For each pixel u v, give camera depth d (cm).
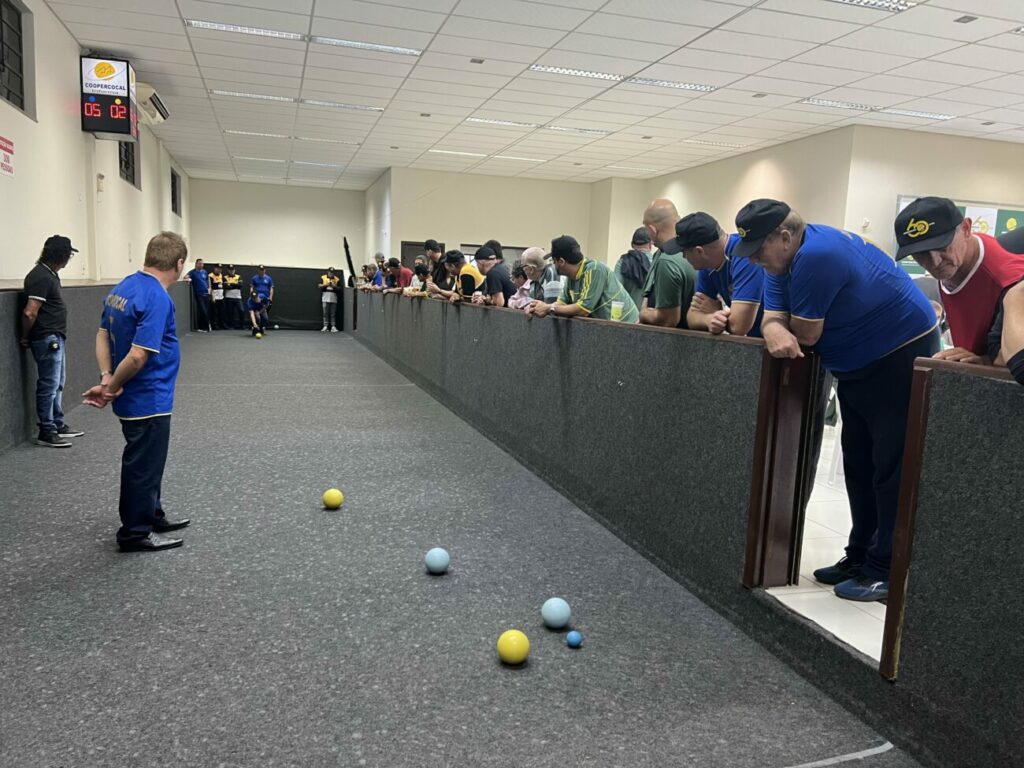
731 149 1232
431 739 183
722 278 295
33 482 393
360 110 1056
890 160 1048
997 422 160
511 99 967
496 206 1593
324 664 218
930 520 177
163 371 298
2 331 445
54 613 245
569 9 650
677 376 291
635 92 910
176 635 232
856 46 710
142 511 299
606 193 1583
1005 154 1091
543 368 430
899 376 233
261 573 284
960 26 644
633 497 326
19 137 594
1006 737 158
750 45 724
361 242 1941
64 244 477
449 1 643
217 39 761
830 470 463
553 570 297
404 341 883
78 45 778
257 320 1491
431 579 284
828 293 223
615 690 210
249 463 446
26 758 171
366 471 438
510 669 220
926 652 179
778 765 178
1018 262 203
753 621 246
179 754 174
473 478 430
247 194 1858
